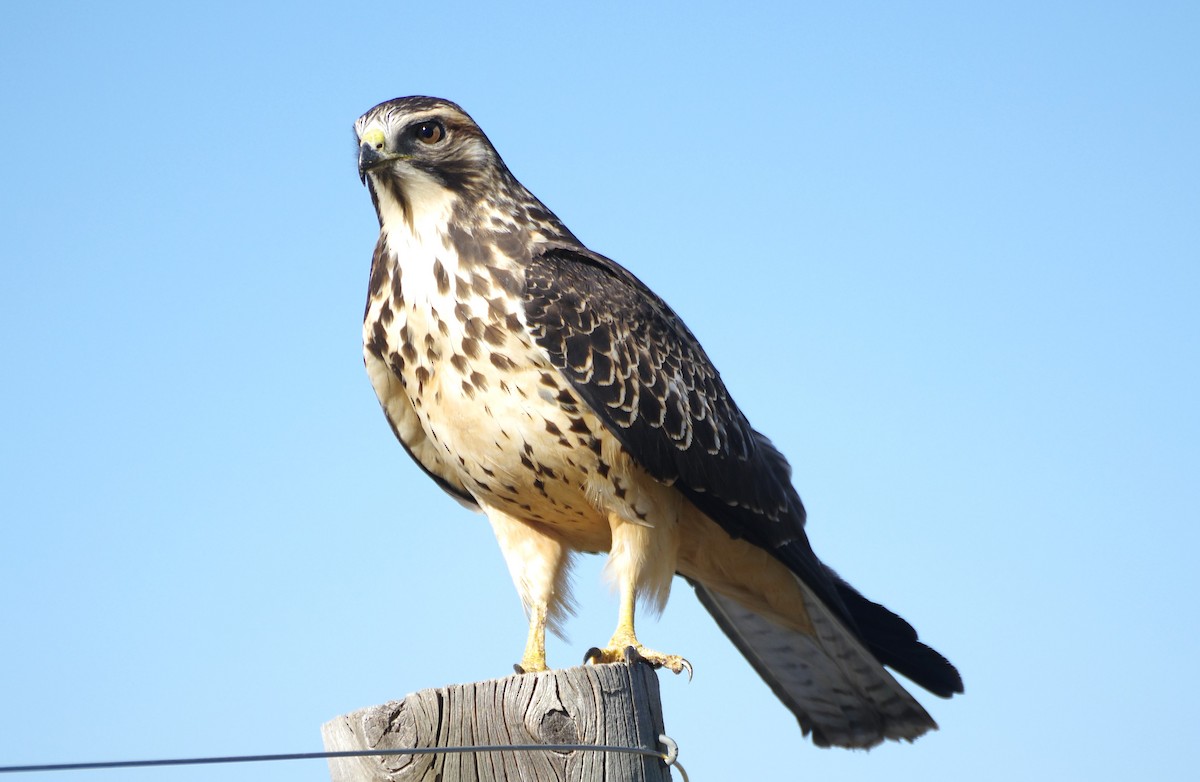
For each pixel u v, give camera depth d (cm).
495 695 767
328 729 779
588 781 754
